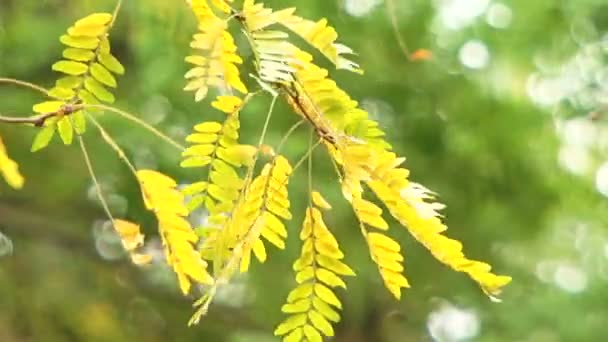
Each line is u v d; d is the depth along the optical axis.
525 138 4.22
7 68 3.79
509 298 4.59
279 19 1.22
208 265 1.28
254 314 4.12
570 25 4.27
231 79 1.22
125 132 3.60
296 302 1.26
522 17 4.23
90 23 1.25
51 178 4.08
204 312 1.19
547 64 4.32
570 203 4.49
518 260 4.60
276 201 1.22
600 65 4.36
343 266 1.25
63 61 1.25
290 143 3.24
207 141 1.23
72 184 4.11
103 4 2.86
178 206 1.23
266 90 1.16
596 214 4.54
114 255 4.68
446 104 4.05
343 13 3.46
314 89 1.20
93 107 1.23
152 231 3.49
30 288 4.59
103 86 1.25
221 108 1.22
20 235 4.60
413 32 3.77
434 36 4.03
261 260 1.23
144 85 3.56
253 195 1.22
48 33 3.74
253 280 3.86
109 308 4.68
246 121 3.21
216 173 1.23
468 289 4.33
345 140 1.19
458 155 4.10
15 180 1.17
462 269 1.21
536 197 4.26
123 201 3.80
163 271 4.35
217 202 1.23
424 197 1.21
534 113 4.22
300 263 1.26
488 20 4.22
